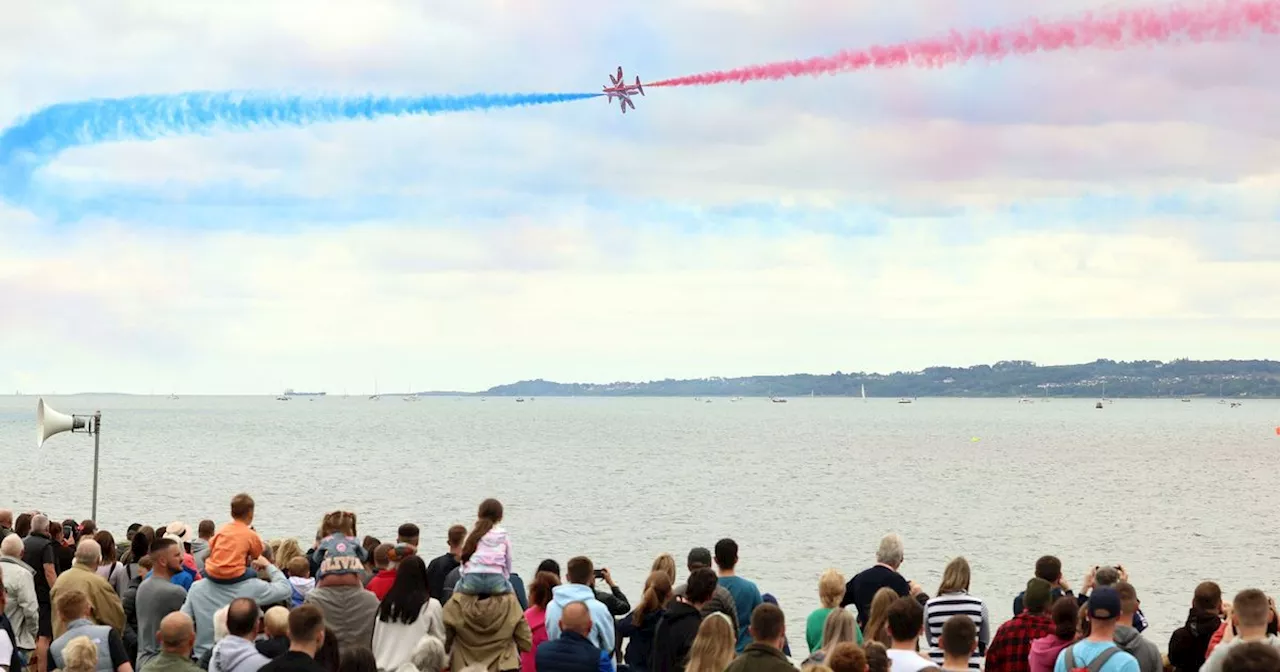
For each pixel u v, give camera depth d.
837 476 107.06
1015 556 56.41
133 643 17.48
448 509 75.62
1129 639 13.60
